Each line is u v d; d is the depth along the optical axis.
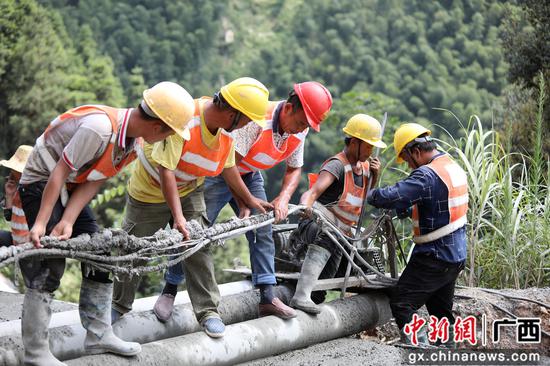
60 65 32.25
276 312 4.74
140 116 3.47
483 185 6.30
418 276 4.98
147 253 3.75
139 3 78.19
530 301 5.50
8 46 29.67
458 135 56.66
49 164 3.41
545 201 6.60
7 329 4.00
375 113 23.89
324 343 5.05
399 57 73.12
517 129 10.91
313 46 83.75
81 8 64.81
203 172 4.15
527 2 11.88
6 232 5.16
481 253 6.57
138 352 3.82
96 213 22.25
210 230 4.12
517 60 11.91
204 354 4.11
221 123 4.02
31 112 29.91
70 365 3.56
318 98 4.52
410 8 79.38
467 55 68.50
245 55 86.81
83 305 3.73
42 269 3.42
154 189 4.18
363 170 5.12
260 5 100.62
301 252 5.43
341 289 5.37
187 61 75.44
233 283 5.36
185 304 4.76
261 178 4.95
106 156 3.40
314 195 4.88
